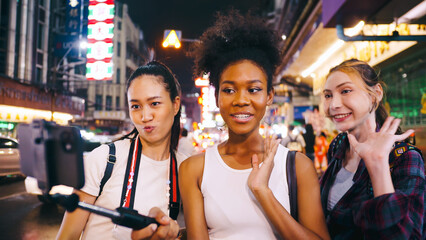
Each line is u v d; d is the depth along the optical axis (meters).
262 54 1.21
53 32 21.16
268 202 1.01
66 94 19.27
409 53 5.78
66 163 0.59
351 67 1.31
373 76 1.33
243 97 1.12
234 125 1.15
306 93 15.91
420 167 1.14
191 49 1.41
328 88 1.37
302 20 9.16
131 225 0.79
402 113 6.24
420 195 1.07
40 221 4.75
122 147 1.43
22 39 17.59
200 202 1.17
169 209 1.37
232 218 1.09
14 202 5.93
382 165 1.07
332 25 5.04
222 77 1.18
